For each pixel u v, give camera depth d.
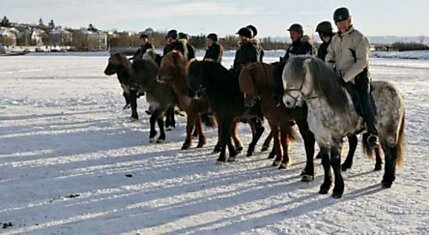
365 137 8.17
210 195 7.84
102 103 19.11
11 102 19.03
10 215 6.93
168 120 13.62
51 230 6.37
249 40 10.44
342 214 6.93
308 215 6.91
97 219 6.77
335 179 7.66
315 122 7.48
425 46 97.38
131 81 13.12
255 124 10.45
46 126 14.11
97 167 9.59
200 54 50.53
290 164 9.73
